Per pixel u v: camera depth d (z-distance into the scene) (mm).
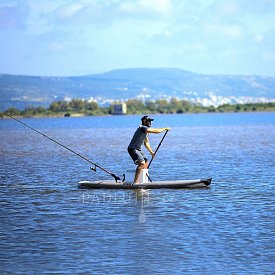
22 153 149875
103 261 41531
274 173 92938
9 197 70562
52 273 39062
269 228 50875
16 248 45188
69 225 53281
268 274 38375
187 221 54250
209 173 94812
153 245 45500
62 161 123250
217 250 43906
